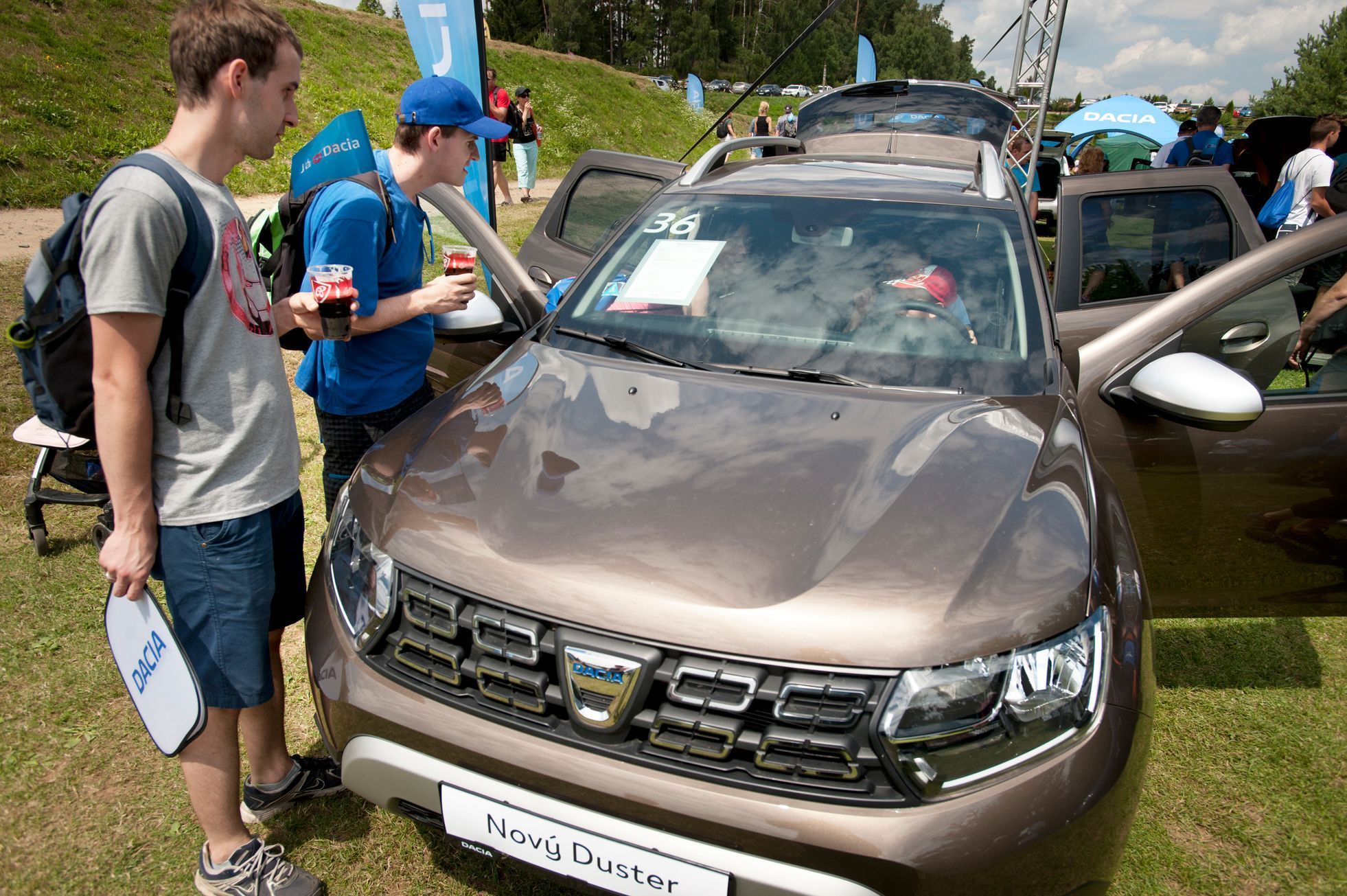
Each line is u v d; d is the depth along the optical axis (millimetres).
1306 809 2432
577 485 1825
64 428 1659
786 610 1517
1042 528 1738
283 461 1862
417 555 1728
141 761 2396
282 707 2229
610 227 4918
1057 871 1517
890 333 2404
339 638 1827
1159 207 4320
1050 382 2297
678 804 1489
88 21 15648
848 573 1585
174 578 1763
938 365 2314
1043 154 11445
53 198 10781
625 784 1516
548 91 28609
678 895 1504
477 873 2146
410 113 2400
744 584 1562
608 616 1544
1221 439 2619
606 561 1614
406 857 2180
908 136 7320
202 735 1880
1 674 2658
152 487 1710
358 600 1815
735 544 1643
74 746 2422
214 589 1780
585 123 26297
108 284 1521
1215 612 2842
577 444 1974
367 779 1741
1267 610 2818
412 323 2568
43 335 1566
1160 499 2721
